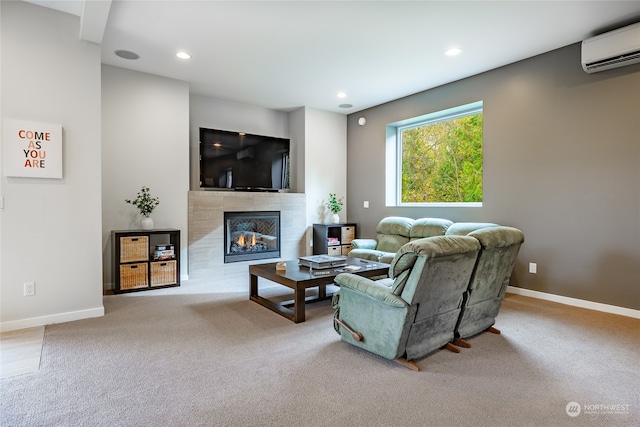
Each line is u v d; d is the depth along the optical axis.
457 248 2.12
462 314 2.55
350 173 6.41
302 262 3.73
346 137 6.46
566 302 3.69
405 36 3.43
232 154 5.43
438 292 2.23
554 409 1.81
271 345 2.61
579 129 3.57
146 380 2.08
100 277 3.27
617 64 3.24
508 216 4.18
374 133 5.94
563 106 3.69
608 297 3.41
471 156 4.84
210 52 3.83
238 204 5.31
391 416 1.75
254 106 5.93
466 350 2.54
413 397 1.92
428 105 5.06
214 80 4.72
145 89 4.47
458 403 1.86
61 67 3.04
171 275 4.41
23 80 2.87
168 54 3.88
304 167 6.00
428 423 1.69
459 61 4.05
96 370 2.19
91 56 3.19
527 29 3.29
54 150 2.99
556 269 3.77
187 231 4.86
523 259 4.04
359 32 3.36
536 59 3.89
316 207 6.13
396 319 2.17
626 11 2.96
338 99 5.55
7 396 1.89
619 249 3.33
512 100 4.11
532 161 3.95
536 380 2.10
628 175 3.27
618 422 1.70
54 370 2.19
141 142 4.47
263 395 1.93
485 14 3.02
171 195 4.71
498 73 4.23
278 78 4.62
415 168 5.62
